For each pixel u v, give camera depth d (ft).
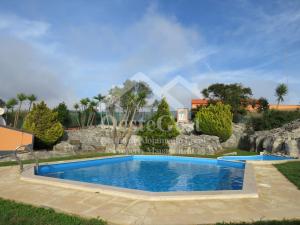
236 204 21.11
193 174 47.93
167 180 42.98
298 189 27.09
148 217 17.69
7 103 102.42
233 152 75.46
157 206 20.16
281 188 27.61
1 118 80.18
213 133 86.74
